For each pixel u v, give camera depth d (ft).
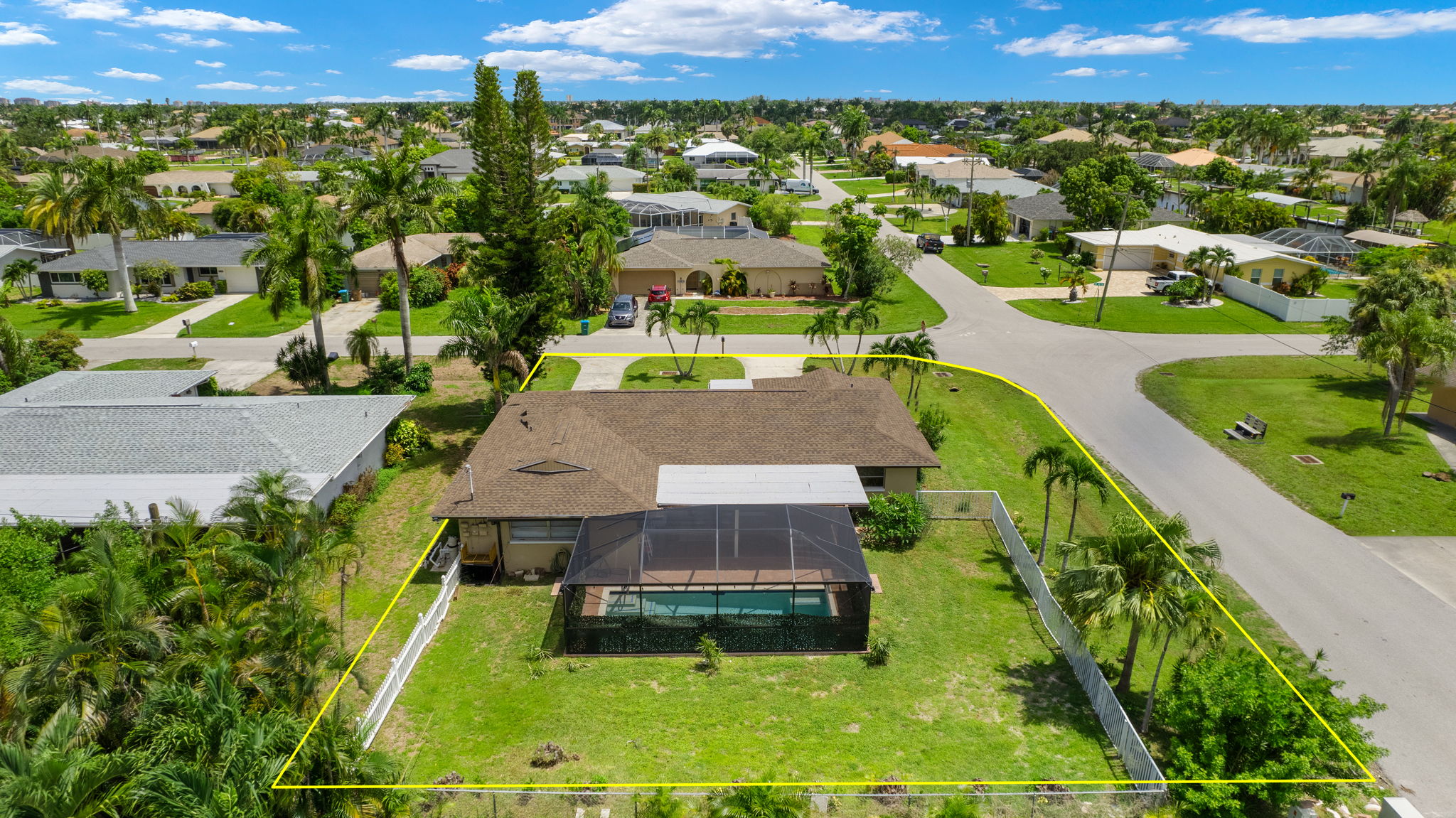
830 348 179.01
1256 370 163.73
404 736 66.08
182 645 57.62
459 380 160.04
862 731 67.10
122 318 198.29
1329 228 329.31
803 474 101.09
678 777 61.16
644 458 104.73
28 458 99.55
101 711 53.11
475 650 78.84
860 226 229.66
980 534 102.78
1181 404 143.64
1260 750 57.93
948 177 416.05
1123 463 119.75
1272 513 103.45
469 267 224.33
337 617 83.30
